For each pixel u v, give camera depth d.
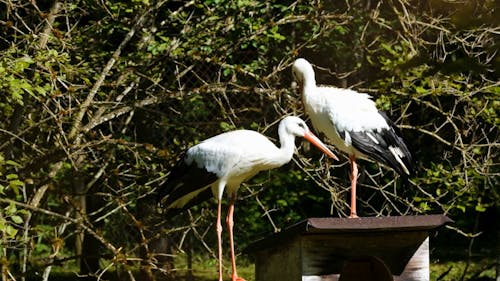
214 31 12.45
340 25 12.72
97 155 12.47
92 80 12.79
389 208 13.52
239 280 9.64
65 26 14.48
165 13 13.55
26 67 9.82
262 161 9.81
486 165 12.32
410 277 8.80
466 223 20.77
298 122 9.95
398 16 12.46
